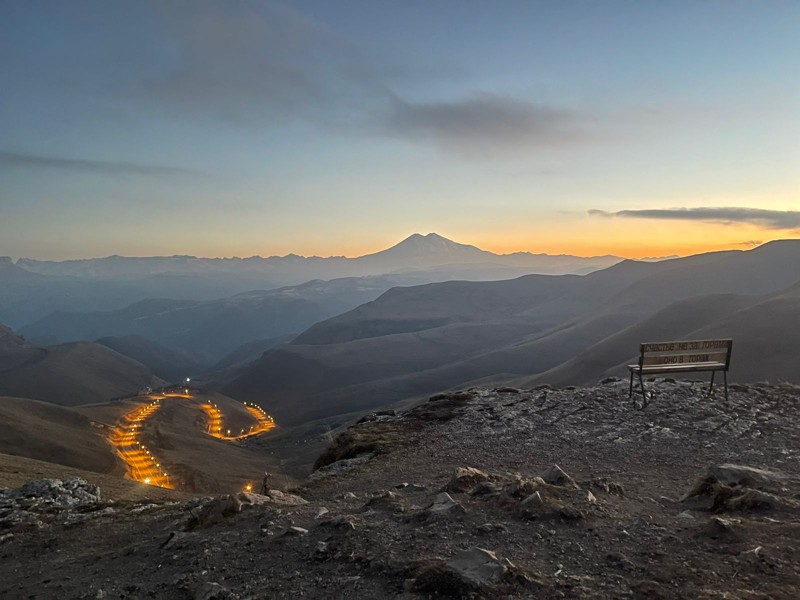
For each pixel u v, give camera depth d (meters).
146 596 6.47
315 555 6.80
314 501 10.75
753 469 9.14
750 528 6.48
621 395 18.06
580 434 14.77
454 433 16.41
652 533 6.75
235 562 7.05
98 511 12.98
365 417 20.59
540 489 8.28
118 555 8.69
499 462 13.06
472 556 5.89
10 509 13.88
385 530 7.36
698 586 5.16
